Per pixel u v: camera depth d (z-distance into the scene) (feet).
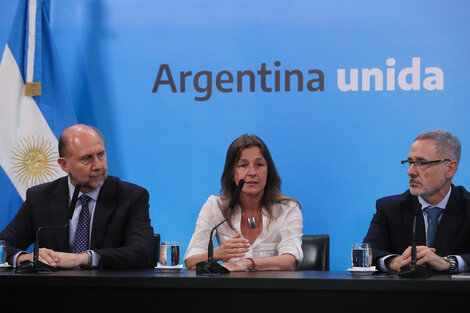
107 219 13.61
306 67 18.67
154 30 19.07
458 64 18.19
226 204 13.76
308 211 18.56
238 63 18.85
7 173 17.28
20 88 17.70
